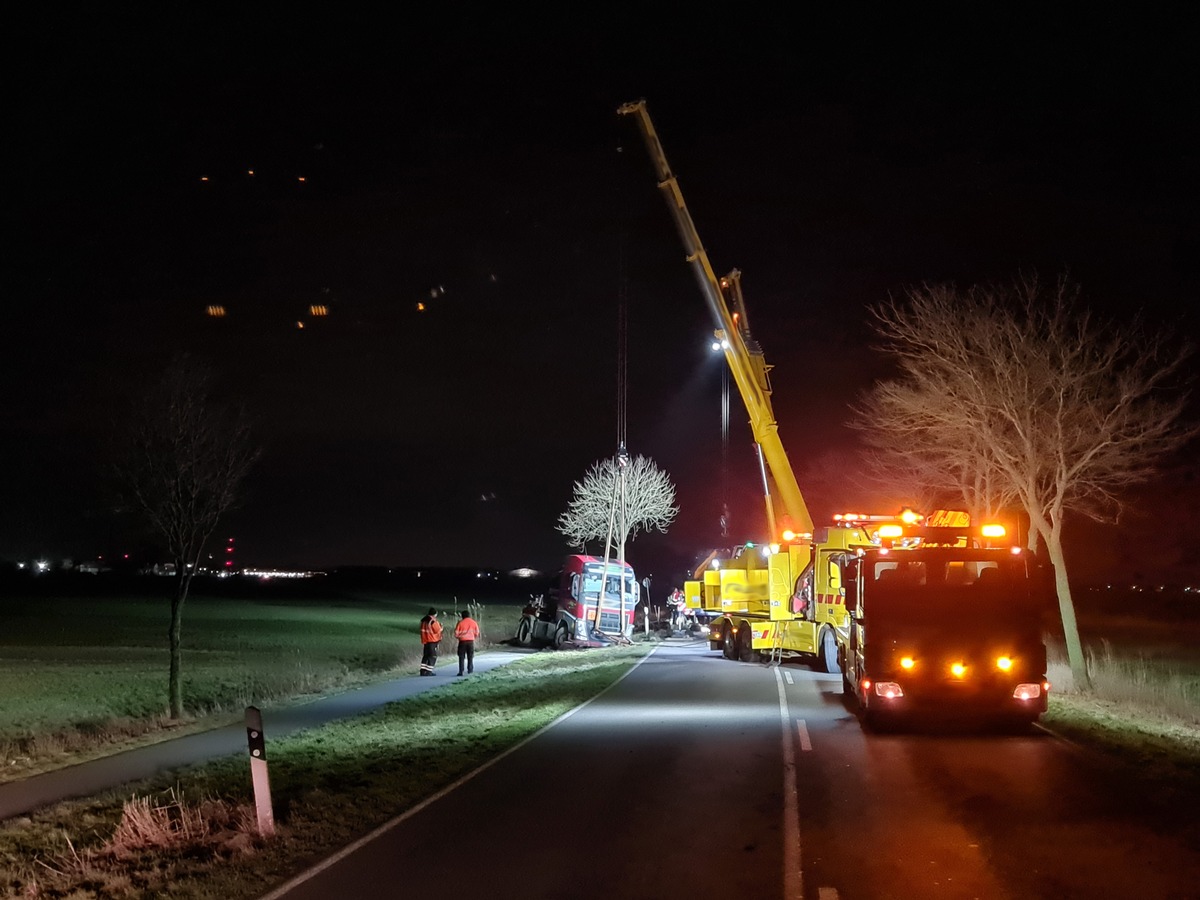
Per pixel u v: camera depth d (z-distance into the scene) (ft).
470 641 102.06
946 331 80.12
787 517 99.25
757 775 44.04
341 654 129.59
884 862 30.50
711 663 106.63
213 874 30.76
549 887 28.71
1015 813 36.65
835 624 85.10
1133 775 43.96
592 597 140.97
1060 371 78.18
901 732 56.29
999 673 55.06
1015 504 90.94
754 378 99.45
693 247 97.19
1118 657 121.70
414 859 31.86
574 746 52.49
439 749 52.39
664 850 32.24
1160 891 27.63
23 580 348.79
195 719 68.18
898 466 93.71
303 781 45.16
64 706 78.02
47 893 29.96
